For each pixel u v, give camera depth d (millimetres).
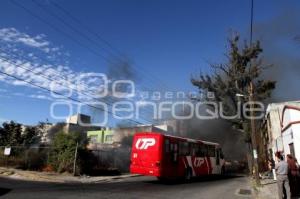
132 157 23406
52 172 26953
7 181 19844
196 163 26766
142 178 27562
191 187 20750
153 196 15281
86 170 27547
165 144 23000
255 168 24016
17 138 44594
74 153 27266
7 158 30031
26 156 29625
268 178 29422
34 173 25328
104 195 14617
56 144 28250
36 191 14914
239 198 16109
